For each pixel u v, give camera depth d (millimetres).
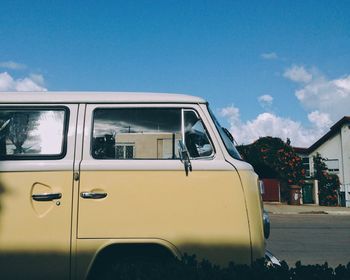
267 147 25031
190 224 3875
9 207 3824
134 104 4227
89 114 4168
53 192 3871
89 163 3967
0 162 3934
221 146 4113
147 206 3887
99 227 3822
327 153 31062
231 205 3932
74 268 3762
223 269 3285
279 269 3293
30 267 3742
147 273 3252
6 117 4113
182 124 4203
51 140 4066
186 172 3988
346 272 3230
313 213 19969
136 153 4094
